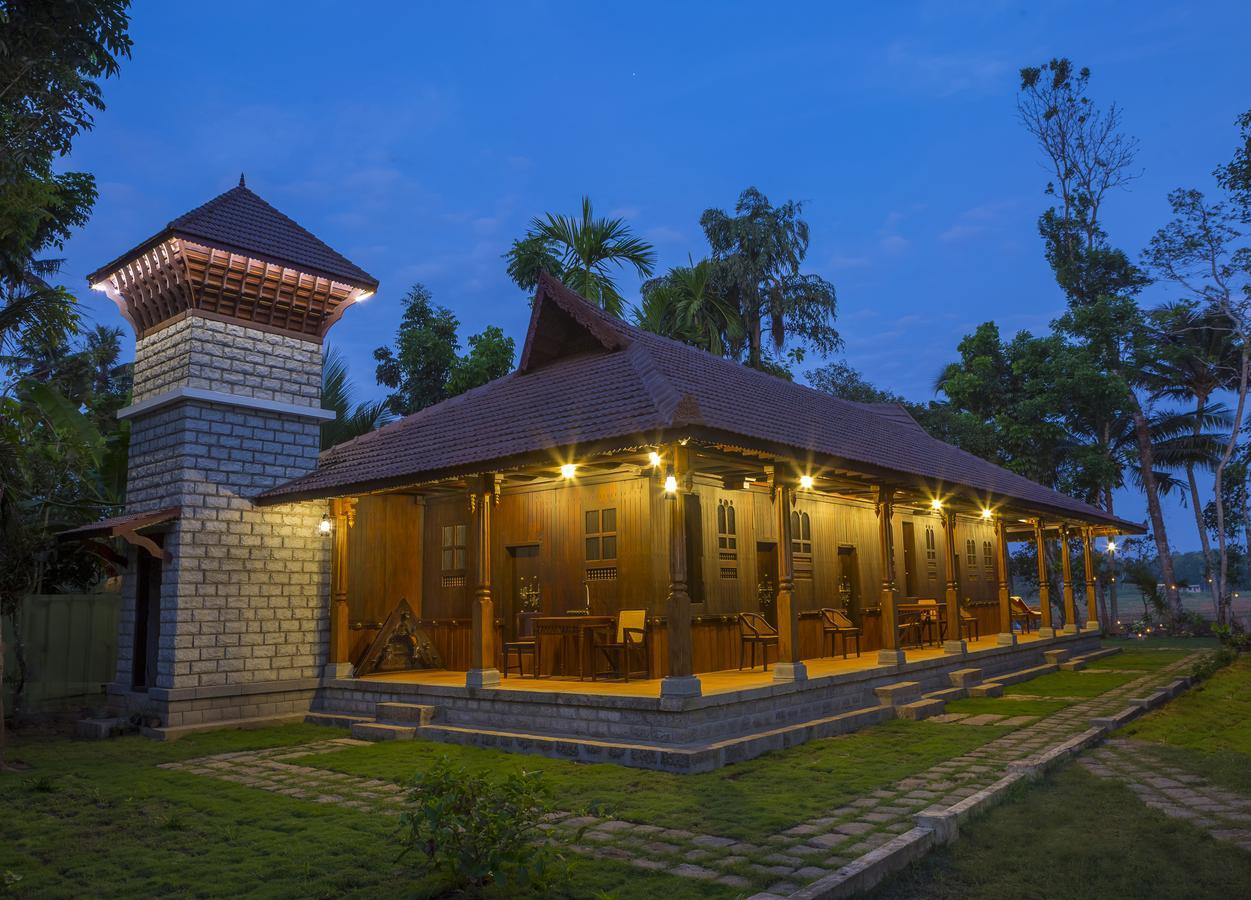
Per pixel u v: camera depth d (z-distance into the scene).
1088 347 34.31
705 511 14.41
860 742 10.89
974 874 5.88
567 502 14.20
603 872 5.92
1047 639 20.86
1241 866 5.93
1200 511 34.69
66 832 7.45
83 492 16.94
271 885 5.88
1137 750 10.23
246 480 14.52
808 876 5.70
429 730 11.99
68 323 11.46
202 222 14.25
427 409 15.94
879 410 24.03
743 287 31.83
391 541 15.91
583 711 10.67
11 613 14.07
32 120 13.22
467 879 5.64
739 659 14.52
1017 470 33.94
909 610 18.34
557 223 21.41
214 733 13.15
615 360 13.50
